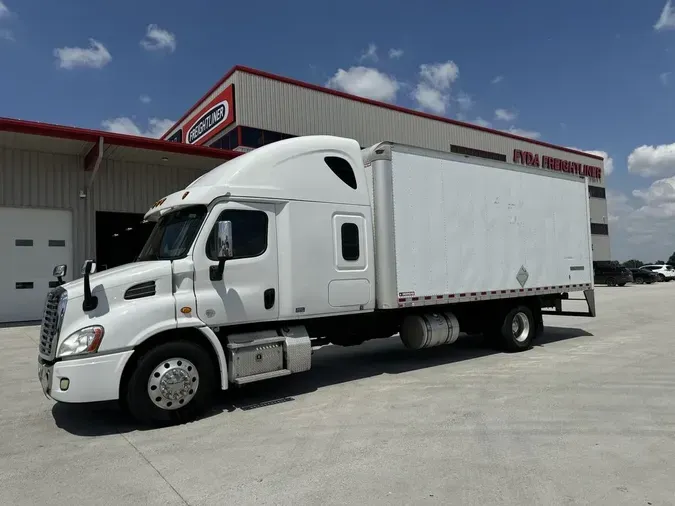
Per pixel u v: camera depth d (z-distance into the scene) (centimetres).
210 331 598
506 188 963
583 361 899
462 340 1177
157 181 1731
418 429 538
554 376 781
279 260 673
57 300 561
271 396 691
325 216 720
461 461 448
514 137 4166
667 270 4719
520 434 517
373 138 3033
